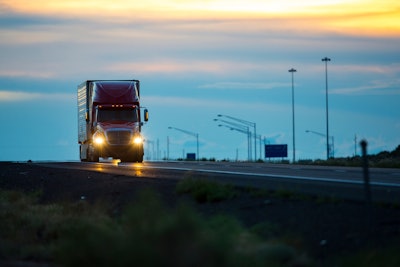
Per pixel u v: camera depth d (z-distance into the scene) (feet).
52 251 134.92
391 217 140.87
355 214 144.77
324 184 203.31
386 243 125.29
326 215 145.89
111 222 156.35
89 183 256.52
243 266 107.96
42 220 169.78
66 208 189.37
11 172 366.43
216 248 95.76
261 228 139.23
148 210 120.57
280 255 118.52
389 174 264.72
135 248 94.99
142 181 239.91
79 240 115.24
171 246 94.68
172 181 226.79
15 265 121.49
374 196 167.84
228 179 228.43
